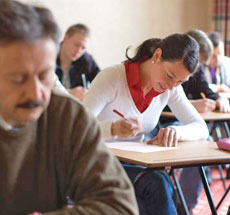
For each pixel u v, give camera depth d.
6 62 0.88
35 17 0.89
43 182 1.07
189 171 3.29
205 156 2.03
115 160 1.10
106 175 1.06
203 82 3.70
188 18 5.91
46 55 0.91
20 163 1.04
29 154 1.05
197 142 2.41
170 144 2.28
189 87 3.71
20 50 0.88
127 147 2.21
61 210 1.03
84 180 1.06
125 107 2.39
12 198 1.05
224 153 2.10
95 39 5.11
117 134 2.20
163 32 5.69
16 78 0.90
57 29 0.93
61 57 4.24
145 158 1.98
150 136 3.05
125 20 5.33
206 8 6.03
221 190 4.17
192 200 3.29
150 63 2.37
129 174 2.28
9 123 1.01
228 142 2.18
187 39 2.20
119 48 5.32
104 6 5.15
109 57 5.25
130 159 1.96
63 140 1.07
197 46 2.22
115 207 1.02
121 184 1.06
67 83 4.25
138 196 2.19
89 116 1.10
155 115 2.50
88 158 1.07
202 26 6.04
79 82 4.27
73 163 1.08
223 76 4.79
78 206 1.02
